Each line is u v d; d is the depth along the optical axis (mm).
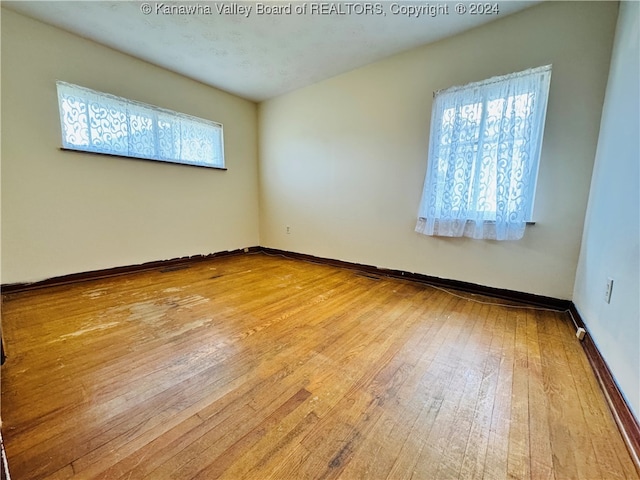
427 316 1966
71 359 1385
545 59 2033
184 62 2924
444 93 2410
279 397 1143
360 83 3057
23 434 935
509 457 879
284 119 3834
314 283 2744
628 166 1292
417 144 2719
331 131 3373
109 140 2729
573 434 969
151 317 1887
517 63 2145
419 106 2672
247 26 2330
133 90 2846
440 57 2506
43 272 2445
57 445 898
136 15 2199
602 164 1708
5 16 2127
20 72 2217
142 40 2533
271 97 3898
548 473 828
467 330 1759
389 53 2738
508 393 1183
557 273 2096
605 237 1486
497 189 2166
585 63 1898
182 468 832
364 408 1087
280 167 3973
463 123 2312
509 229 2148
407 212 2844
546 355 1478
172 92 3158
